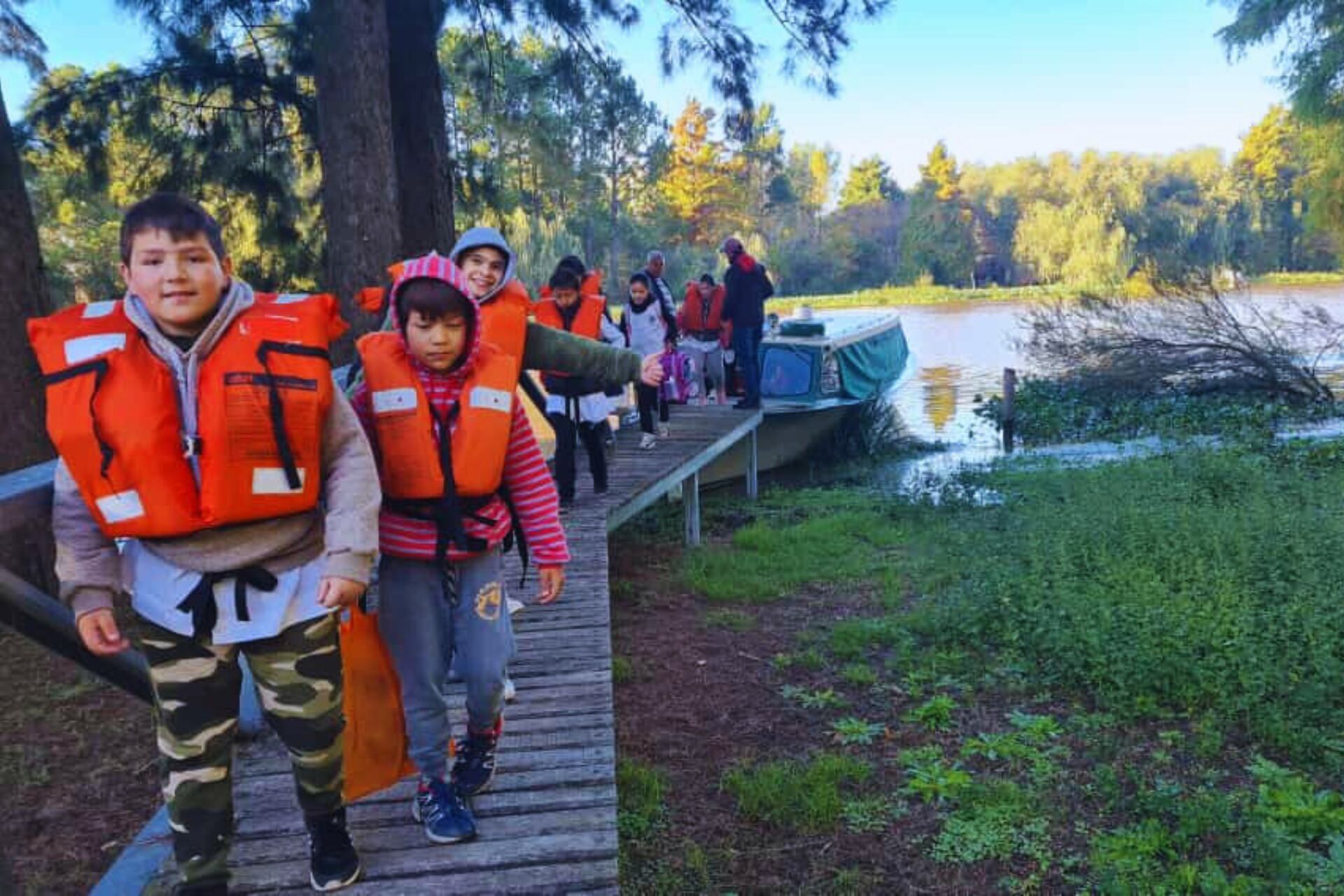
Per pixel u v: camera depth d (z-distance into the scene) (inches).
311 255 506.6
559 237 1835.6
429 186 404.2
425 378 104.0
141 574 85.7
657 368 151.6
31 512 89.6
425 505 103.0
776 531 410.9
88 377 77.9
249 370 81.4
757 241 3061.0
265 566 86.0
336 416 88.5
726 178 2812.5
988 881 154.3
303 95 473.7
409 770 111.4
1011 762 189.3
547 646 189.8
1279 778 175.0
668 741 206.8
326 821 102.4
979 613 257.4
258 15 433.1
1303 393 673.0
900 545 367.2
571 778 130.6
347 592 85.4
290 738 92.4
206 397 80.4
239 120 484.1
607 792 126.3
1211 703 205.6
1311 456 465.4
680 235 2532.0
